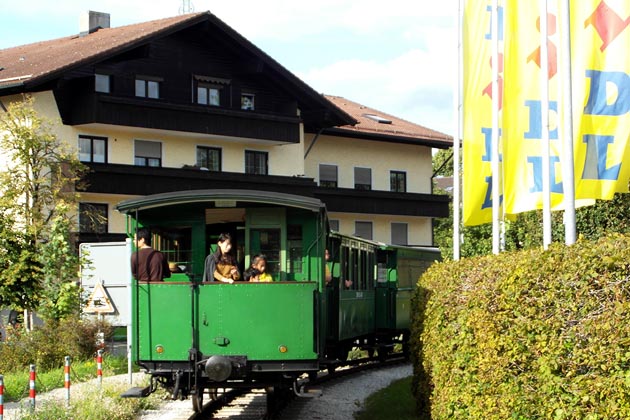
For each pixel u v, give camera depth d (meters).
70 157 35.25
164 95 41.50
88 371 20.78
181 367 13.59
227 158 44.78
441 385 11.83
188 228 14.65
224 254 13.81
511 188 14.12
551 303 7.90
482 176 16.20
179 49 42.00
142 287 13.73
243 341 13.51
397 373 24.14
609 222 15.55
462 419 10.49
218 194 13.98
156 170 39.97
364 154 53.06
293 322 13.48
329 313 18.36
